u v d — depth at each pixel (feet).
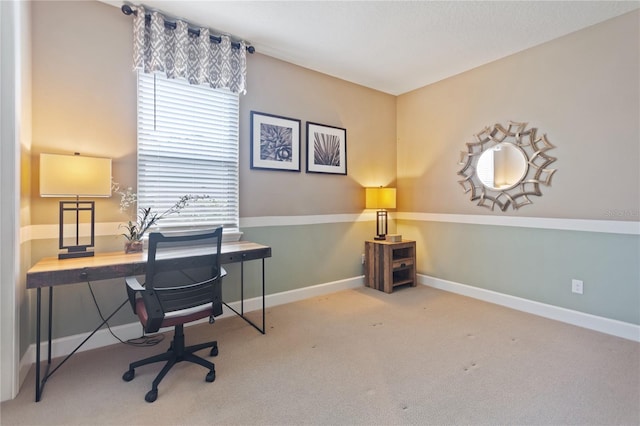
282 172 11.02
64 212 7.47
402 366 6.89
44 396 5.86
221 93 9.70
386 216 13.28
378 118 13.80
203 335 8.51
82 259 6.81
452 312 10.18
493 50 10.25
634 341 8.09
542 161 9.84
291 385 6.22
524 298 10.36
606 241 8.66
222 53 9.18
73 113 7.48
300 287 11.52
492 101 11.09
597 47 8.71
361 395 5.89
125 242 7.91
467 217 11.87
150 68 8.14
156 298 5.80
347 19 8.55
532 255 10.16
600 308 8.77
